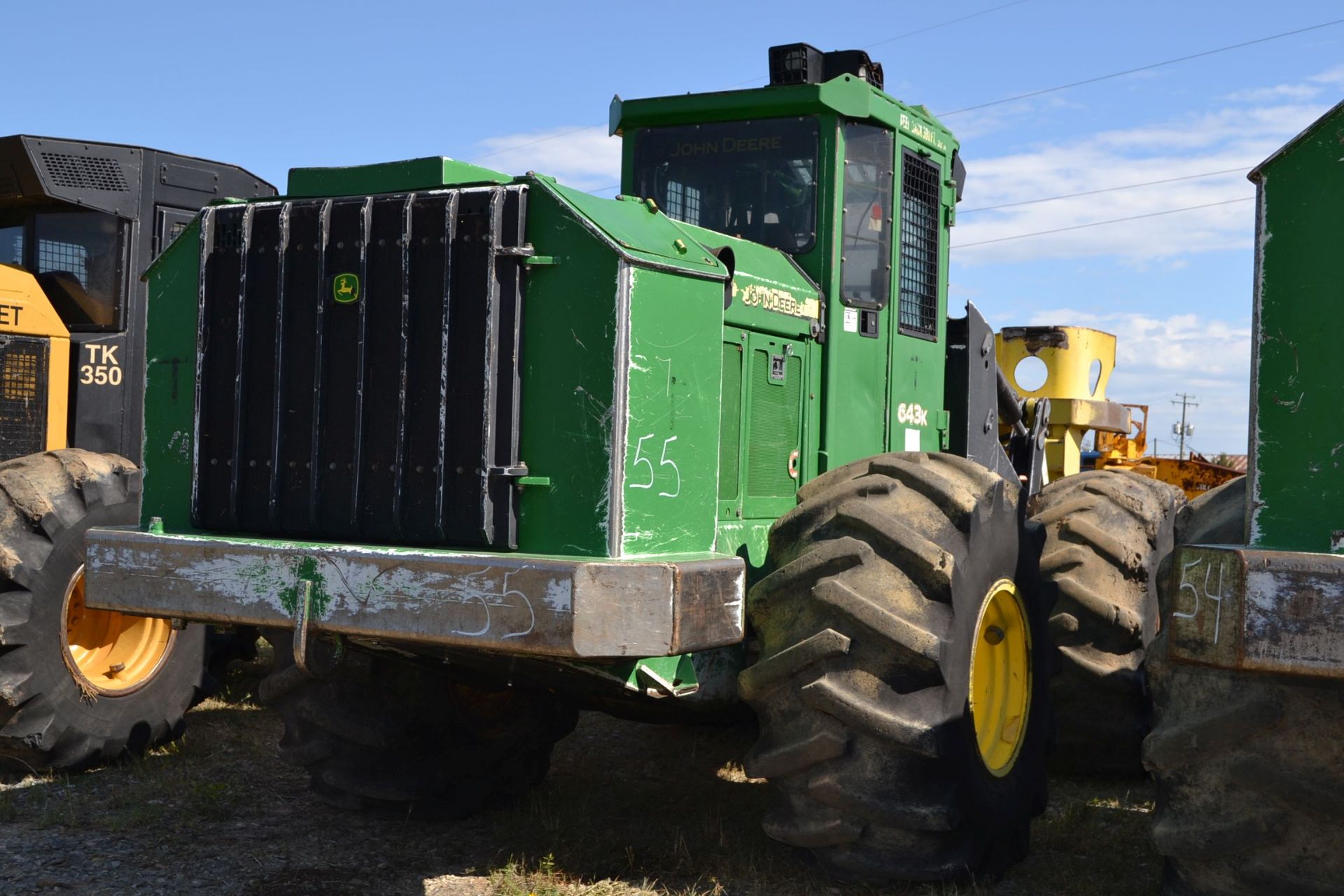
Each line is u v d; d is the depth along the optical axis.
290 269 3.65
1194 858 2.95
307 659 3.29
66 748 4.90
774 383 4.26
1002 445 6.75
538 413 3.33
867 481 3.65
